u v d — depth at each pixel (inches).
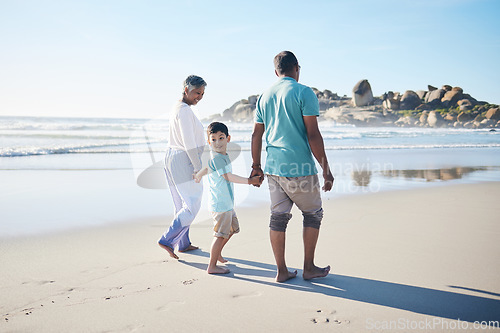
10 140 683.4
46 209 203.3
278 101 110.9
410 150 624.4
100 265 124.8
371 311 91.8
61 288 105.3
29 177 312.0
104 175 329.7
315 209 113.0
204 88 139.3
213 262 119.9
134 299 98.8
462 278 111.4
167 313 90.9
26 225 171.2
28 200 225.1
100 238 155.9
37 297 99.0
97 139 733.3
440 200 236.8
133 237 158.7
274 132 112.7
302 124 109.0
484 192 265.4
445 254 133.1
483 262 124.6
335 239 152.9
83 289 104.8
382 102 3941.9
